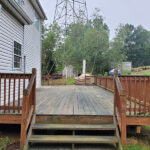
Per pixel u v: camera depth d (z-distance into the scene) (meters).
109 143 2.64
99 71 21.83
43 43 19.58
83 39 22.14
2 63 4.23
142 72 23.97
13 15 4.93
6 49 4.48
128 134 3.32
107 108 3.66
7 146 2.66
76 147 2.53
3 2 4.08
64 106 3.87
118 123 2.80
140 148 2.62
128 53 46.06
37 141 2.49
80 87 10.31
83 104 4.19
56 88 9.46
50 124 2.90
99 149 2.48
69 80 16.30
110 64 21.55
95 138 2.58
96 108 3.65
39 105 3.98
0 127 3.56
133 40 47.50
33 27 8.47
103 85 9.44
